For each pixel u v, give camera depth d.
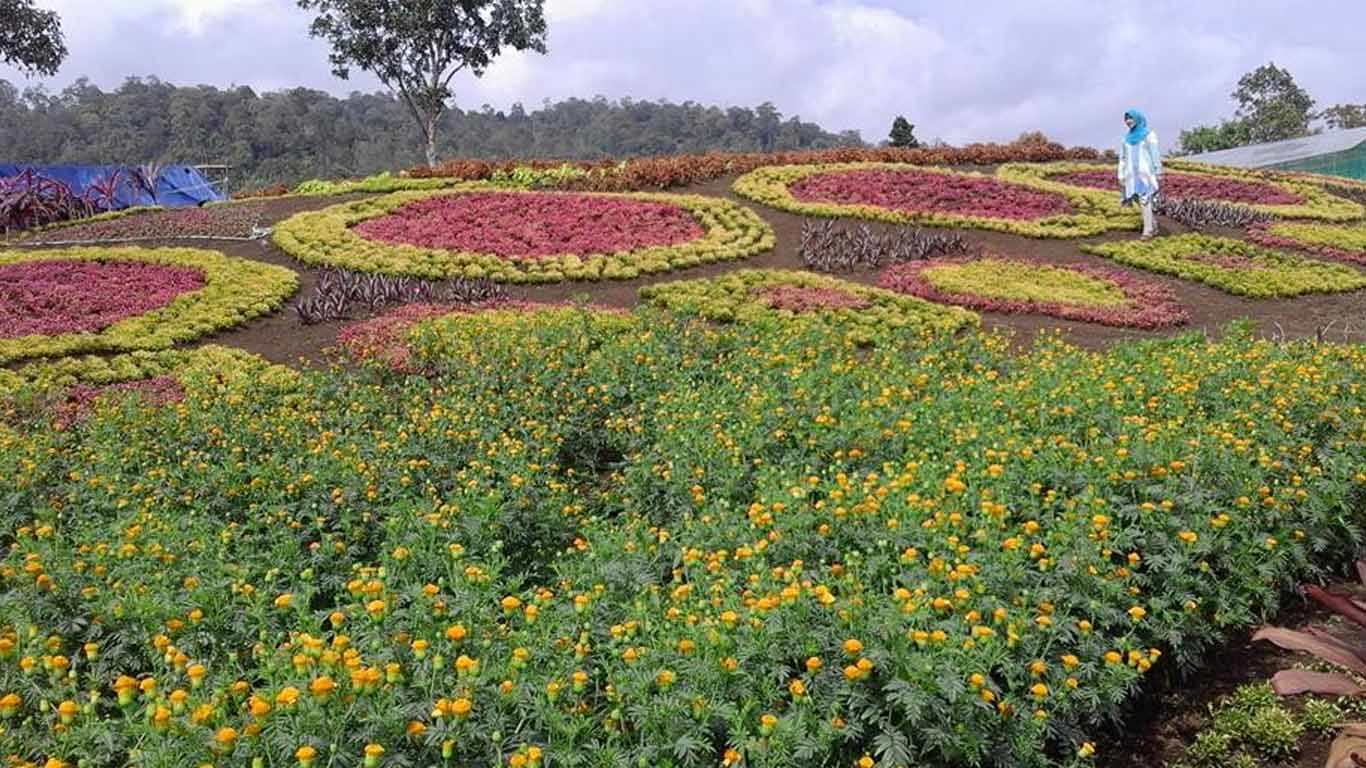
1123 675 4.77
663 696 4.28
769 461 8.03
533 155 109.81
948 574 5.17
